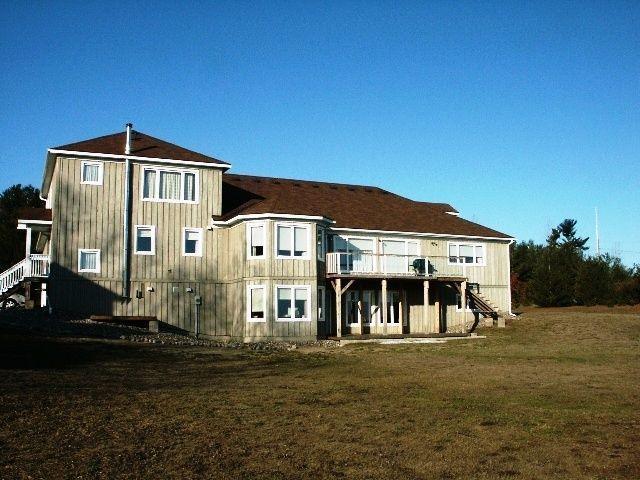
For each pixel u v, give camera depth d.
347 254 32.88
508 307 40.12
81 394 13.76
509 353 23.80
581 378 16.83
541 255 61.66
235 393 14.45
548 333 33.12
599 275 53.53
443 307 37.81
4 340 21.55
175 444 9.96
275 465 8.99
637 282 52.06
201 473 8.61
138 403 12.98
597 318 38.00
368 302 35.59
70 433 10.46
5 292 30.23
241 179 38.41
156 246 30.91
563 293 54.50
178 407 12.67
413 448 9.84
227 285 32.06
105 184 30.16
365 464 9.06
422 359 21.94
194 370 18.72
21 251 58.81
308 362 21.09
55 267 28.88
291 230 30.64
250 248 30.50
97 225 29.83
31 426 10.82
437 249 37.97
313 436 10.52
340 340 30.03
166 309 30.78
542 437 10.45
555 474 8.62
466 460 9.25
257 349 26.06
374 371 18.66
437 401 13.51
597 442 10.15
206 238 31.92
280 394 14.37
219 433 10.66
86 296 29.30
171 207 31.36
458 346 27.45
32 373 16.47
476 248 39.56
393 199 42.09
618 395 14.16
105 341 23.83
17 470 8.59
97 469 8.69
